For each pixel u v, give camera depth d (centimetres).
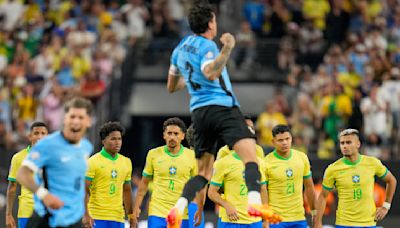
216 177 4028
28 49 7831
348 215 4153
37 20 8019
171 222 2850
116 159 4119
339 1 8038
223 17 8400
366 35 7694
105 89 7019
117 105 7306
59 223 2814
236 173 4019
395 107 6794
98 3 7962
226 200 4066
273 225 4162
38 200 2847
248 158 2773
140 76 7875
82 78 7050
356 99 6788
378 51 7519
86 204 3994
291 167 4147
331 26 7994
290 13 8156
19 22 8075
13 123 6894
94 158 4091
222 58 2741
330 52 7469
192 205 4288
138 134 8019
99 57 7338
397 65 7550
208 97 2827
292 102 7569
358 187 4141
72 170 2830
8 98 6981
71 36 7300
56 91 6850
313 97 6931
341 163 4175
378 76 7181
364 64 7306
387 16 8100
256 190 2728
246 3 8281
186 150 4291
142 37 7894
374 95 6631
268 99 7781
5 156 5931
